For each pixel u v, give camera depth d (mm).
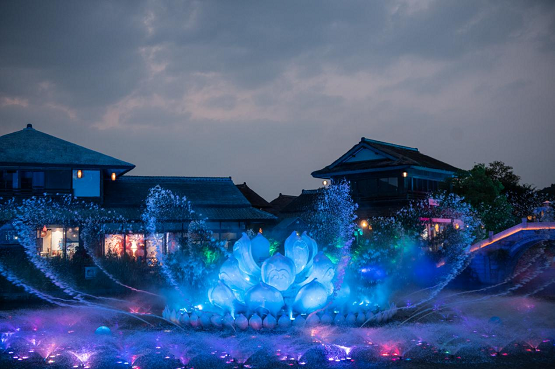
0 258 30000
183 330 16688
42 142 41500
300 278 17125
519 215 43812
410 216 39656
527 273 33094
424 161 49219
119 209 41469
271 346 14516
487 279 31109
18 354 14523
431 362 13141
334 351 14070
